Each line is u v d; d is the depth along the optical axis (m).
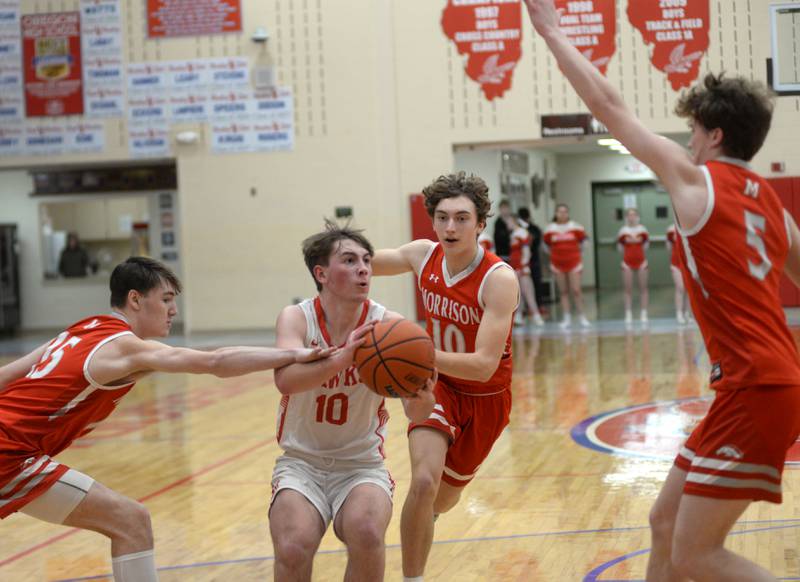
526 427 8.68
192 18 18.44
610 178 26.23
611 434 8.16
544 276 23.12
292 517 3.64
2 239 21.55
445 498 4.74
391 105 18.11
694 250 3.18
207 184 18.67
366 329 3.55
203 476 7.43
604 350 13.79
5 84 18.81
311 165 18.41
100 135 18.72
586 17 16.97
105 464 8.05
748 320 3.10
